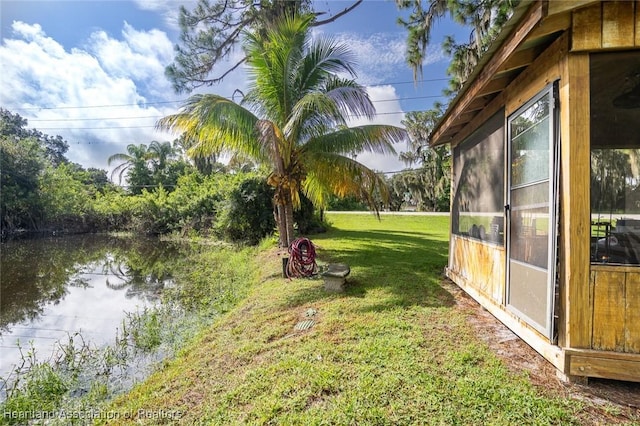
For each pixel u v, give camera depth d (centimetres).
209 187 1747
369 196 803
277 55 746
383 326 342
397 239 1118
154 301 631
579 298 223
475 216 427
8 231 1798
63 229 1991
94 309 592
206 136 739
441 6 723
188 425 215
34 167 1880
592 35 216
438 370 249
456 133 523
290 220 827
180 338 418
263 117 802
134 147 2620
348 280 550
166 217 1862
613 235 226
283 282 580
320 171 786
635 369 212
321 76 806
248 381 258
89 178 2608
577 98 223
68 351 392
